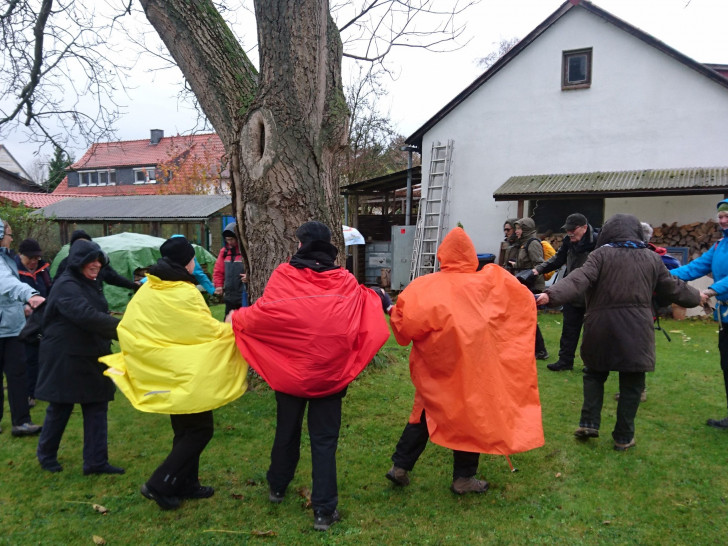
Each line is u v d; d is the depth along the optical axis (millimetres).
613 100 11156
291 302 2873
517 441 3051
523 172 12094
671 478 3525
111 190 34500
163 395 2914
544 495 3320
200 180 26047
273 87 4754
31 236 14234
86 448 3590
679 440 4129
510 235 6598
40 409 5059
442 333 3041
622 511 3143
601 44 11164
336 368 2900
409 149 13711
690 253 10320
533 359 3213
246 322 2965
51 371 3461
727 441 4105
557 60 11602
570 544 2818
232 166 5012
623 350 3705
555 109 11695
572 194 10195
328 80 5066
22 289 3838
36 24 7027
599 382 3998
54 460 3670
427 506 3201
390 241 15047
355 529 2949
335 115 4988
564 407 4859
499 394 3047
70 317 3320
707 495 3309
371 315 3117
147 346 2941
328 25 5070
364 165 21688
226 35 5152
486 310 3109
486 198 12508
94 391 3500
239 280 6488
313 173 4918
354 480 3541
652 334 3770
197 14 4980
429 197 13047
